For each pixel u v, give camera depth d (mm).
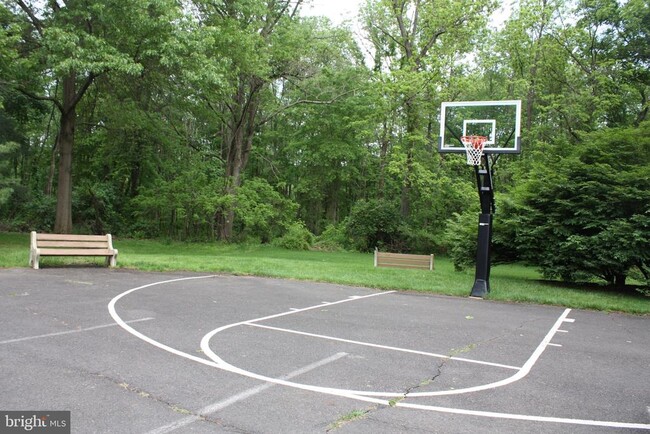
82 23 18797
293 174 42125
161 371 5395
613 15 27984
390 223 30266
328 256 25328
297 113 36594
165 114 27969
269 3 28109
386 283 13727
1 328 6867
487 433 4141
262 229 30297
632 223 13633
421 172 27219
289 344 6805
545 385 5520
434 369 5945
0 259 13516
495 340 7668
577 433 4234
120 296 9758
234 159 29672
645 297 13859
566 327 9070
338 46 31328
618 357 6973
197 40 19438
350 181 44031
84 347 6164
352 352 6531
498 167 29266
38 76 20312
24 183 36406
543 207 15500
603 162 15188
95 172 35938
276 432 3982
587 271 14477
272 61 27922
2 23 18797
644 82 28375
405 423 4270
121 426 3975
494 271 21672
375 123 31625
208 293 10852
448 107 13914
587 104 27703
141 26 18312
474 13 26969
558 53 29250
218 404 4523
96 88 23688
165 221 30875
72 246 13562
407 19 31453
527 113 31250
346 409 4535
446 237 18703
